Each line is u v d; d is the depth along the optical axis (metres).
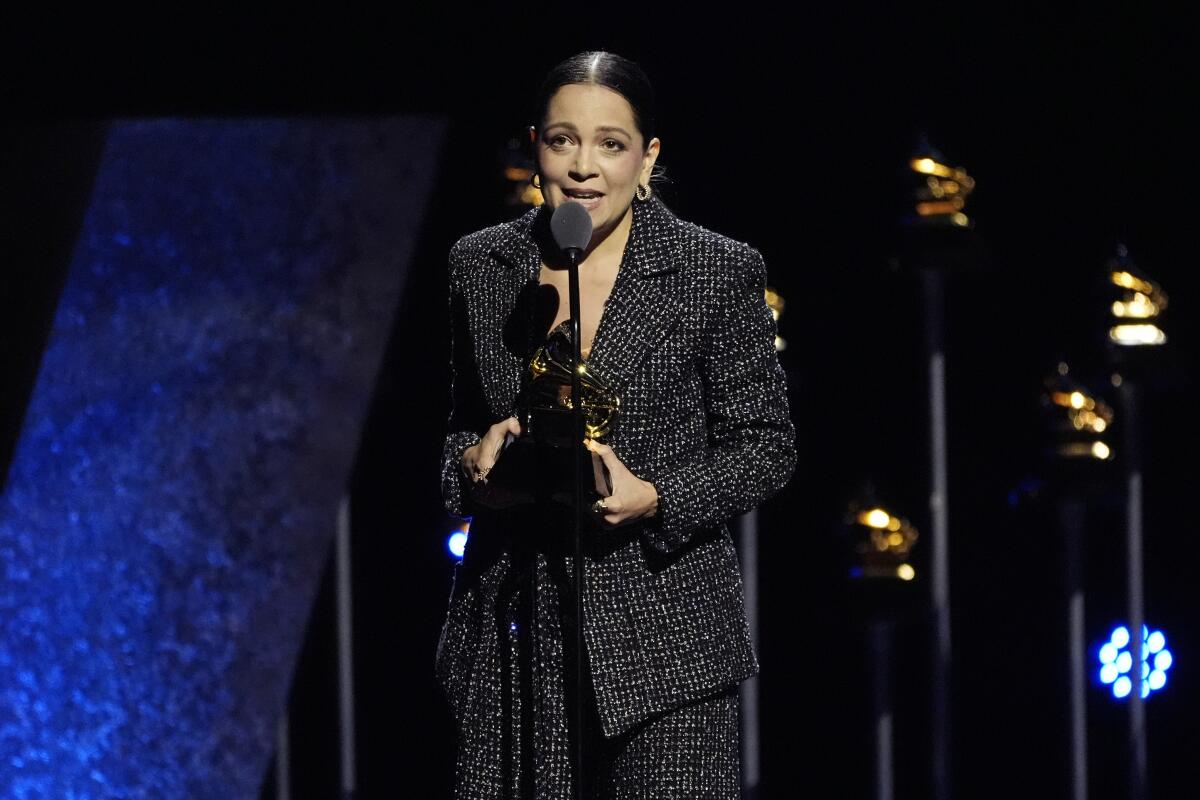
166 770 22.17
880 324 23.58
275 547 22.38
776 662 24.42
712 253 8.94
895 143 22.11
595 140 8.62
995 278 23.08
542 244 9.09
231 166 22.11
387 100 20.48
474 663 9.02
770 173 22.30
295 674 22.38
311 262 22.34
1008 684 24.17
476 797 8.91
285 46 19.83
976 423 23.83
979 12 21.55
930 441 21.20
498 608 8.91
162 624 22.19
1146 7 21.33
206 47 19.55
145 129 21.95
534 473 8.34
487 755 8.93
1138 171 22.06
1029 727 24.06
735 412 8.98
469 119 21.77
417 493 23.69
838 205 22.53
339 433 22.41
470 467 8.57
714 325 8.88
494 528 9.00
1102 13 21.44
